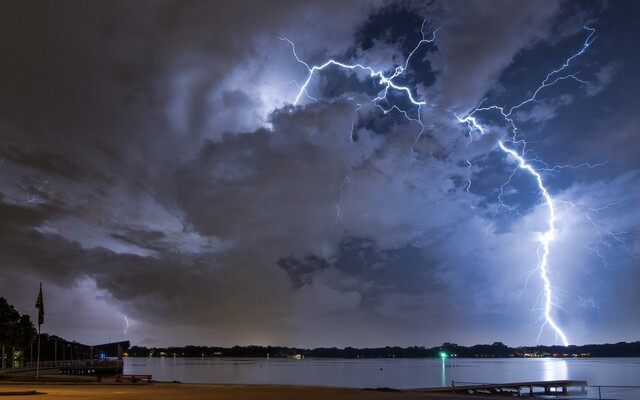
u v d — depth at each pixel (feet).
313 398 93.04
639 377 414.62
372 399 94.63
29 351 396.16
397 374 510.99
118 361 357.82
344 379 406.62
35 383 129.80
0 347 270.87
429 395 111.75
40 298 142.10
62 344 456.45
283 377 435.53
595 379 386.52
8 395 87.40
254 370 643.04
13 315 233.14
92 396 89.92
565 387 196.75
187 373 526.98
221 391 108.27
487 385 181.06
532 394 189.88
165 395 95.35
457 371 588.09
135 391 105.29
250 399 88.17
